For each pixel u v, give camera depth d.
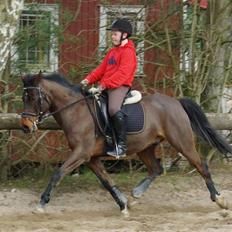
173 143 12.53
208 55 15.91
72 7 16.47
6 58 12.20
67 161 11.76
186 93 16.05
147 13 16.02
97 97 12.09
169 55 15.77
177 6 15.95
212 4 15.97
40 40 15.46
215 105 16.25
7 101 14.82
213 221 11.38
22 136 14.79
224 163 16.22
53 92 11.95
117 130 12.02
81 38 15.97
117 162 16.20
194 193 13.97
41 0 15.64
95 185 14.15
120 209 12.34
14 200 12.93
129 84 12.20
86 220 11.55
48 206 12.66
